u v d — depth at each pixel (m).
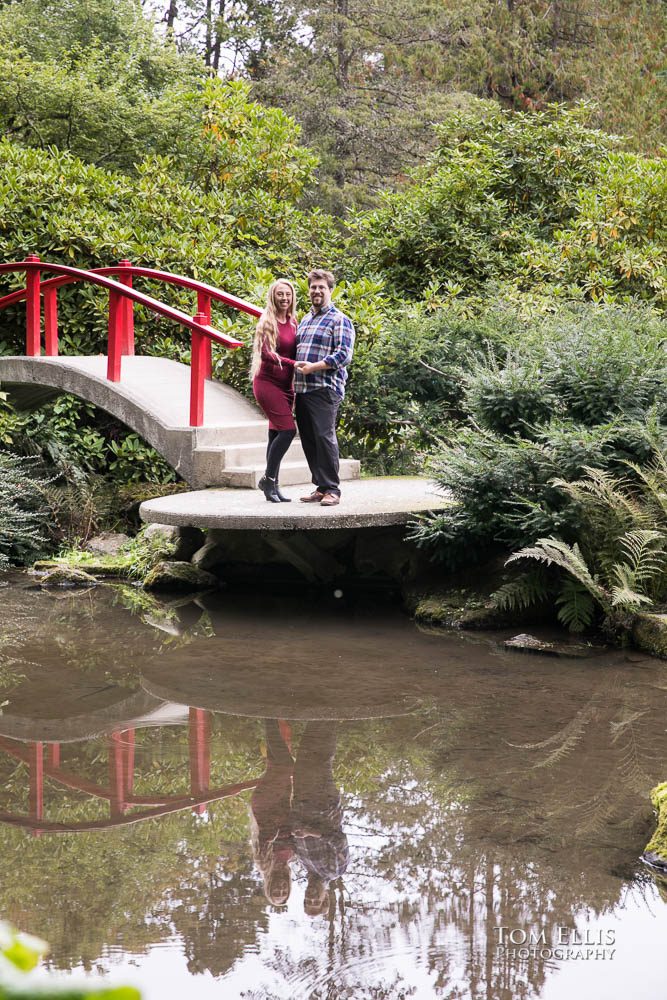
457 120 15.44
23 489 10.67
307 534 8.58
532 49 23.39
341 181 24.09
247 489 8.80
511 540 7.46
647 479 6.99
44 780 4.39
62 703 5.51
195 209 13.81
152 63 19.25
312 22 23.89
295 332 7.89
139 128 16.64
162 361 11.02
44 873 3.45
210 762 4.60
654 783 4.29
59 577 9.21
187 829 3.85
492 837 3.76
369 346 10.79
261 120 15.32
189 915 3.14
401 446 11.27
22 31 18.69
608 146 15.62
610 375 7.66
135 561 9.41
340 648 6.67
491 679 5.93
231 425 9.35
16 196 12.53
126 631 7.18
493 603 7.25
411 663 6.29
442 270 13.63
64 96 16.11
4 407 11.51
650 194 13.60
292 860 3.56
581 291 12.23
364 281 11.77
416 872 3.47
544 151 14.63
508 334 10.93
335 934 3.02
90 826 3.88
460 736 4.93
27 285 10.76
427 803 4.09
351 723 5.14
